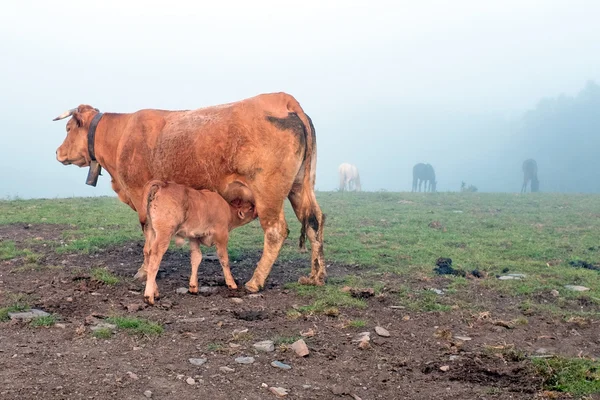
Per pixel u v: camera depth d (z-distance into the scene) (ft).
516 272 34.47
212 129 27.09
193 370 17.99
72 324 21.62
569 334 23.27
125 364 18.13
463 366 19.19
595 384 17.69
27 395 15.69
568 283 32.07
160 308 24.13
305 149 27.61
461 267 34.94
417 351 20.66
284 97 27.73
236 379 17.54
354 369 18.83
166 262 33.71
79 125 31.73
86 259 33.78
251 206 27.86
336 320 23.59
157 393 16.33
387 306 26.00
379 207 71.67
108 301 24.90
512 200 86.48
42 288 26.50
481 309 26.22
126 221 49.57
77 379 16.84
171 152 27.76
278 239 27.73
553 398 16.93
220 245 27.02
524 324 24.20
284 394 16.58
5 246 36.29
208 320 22.80
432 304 26.11
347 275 31.99
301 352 19.61
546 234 51.01
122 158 29.30
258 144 26.78
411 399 16.92
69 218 50.26
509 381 18.24
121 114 31.12
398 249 40.78
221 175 27.37
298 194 28.48
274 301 25.99
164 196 24.52
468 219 60.95
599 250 43.34
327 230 50.08
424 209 70.95
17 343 19.48
